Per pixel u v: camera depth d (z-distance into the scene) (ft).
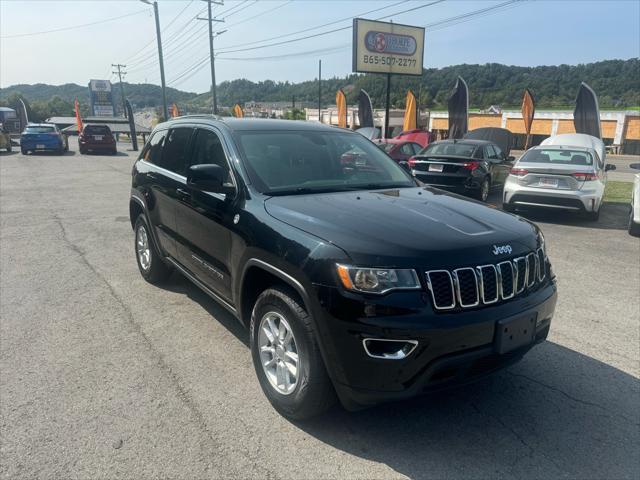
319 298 8.86
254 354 10.98
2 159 74.33
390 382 8.57
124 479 8.48
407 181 14.19
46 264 20.90
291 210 10.53
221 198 12.27
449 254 8.93
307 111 235.40
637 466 9.04
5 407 10.51
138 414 10.35
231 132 13.28
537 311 9.72
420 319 8.44
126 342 13.67
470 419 10.39
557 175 30.78
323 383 9.34
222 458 9.06
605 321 15.57
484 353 8.97
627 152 139.23
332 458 9.14
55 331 14.30
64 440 9.47
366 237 9.11
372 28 83.92
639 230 27.45
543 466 9.01
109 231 27.30
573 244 25.82
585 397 11.27
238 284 11.37
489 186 40.11
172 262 16.01
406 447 9.48
